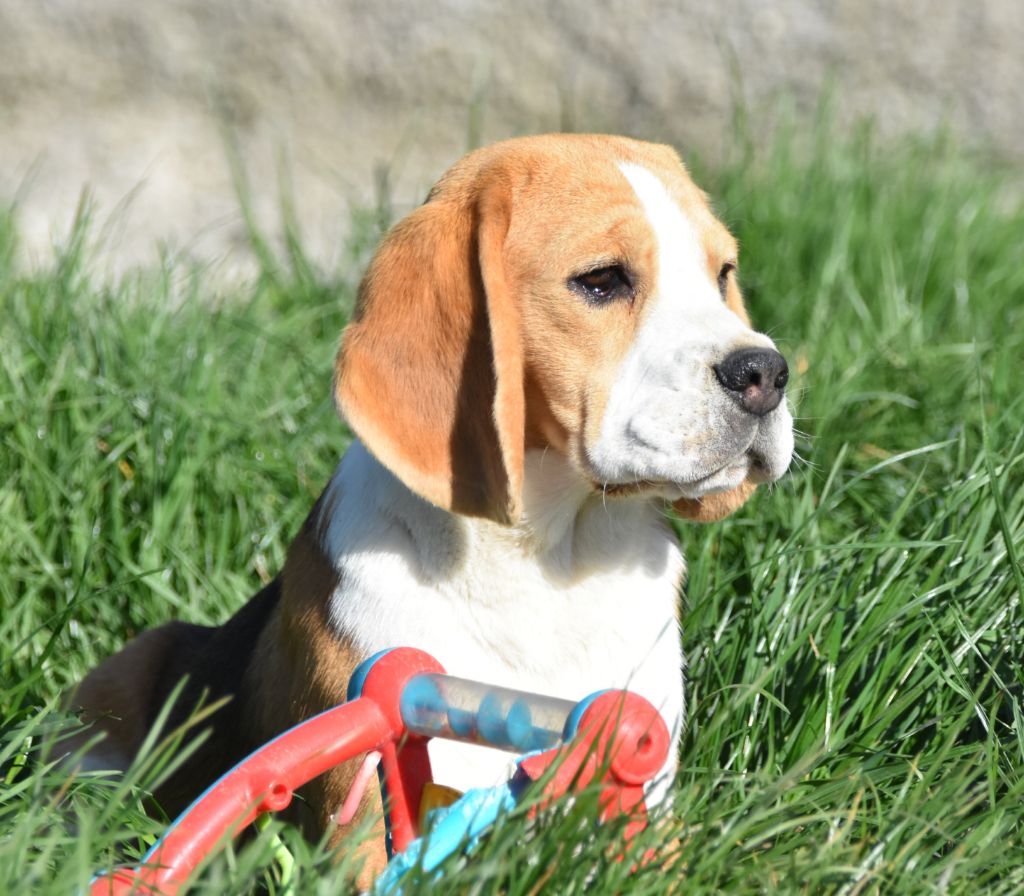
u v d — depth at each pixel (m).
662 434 6.20
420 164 16.17
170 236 15.47
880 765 6.50
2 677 7.34
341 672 6.30
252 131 16.14
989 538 7.75
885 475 9.48
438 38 16.11
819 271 12.48
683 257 6.59
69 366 9.71
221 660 7.41
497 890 4.74
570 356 6.43
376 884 5.07
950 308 12.27
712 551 8.62
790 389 9.34
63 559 8.74
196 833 4.86
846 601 7.43
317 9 16.00
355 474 6.79
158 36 16.00
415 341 6.34
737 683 7.20
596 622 6.56
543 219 6.48
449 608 6.39
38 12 15.85
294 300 12.52
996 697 6.41
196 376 9.91
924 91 16.33
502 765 6.17
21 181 15.53
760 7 16.28
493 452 6.22
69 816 6.08
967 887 5.30
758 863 5.21
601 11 16.17
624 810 5.08
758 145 16.02
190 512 8.99
